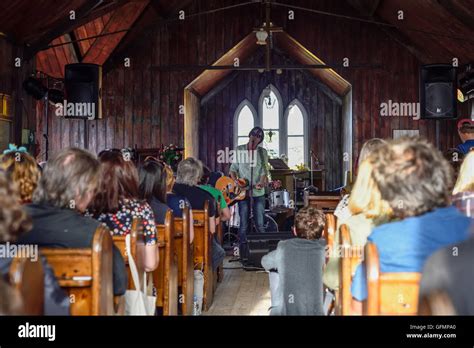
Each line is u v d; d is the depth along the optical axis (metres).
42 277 2.02
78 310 2.31
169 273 4.09
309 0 13.23
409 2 10.46
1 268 2.04
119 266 2.63
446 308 1.45
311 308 3.68
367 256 2.21
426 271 1.50
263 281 7.32
